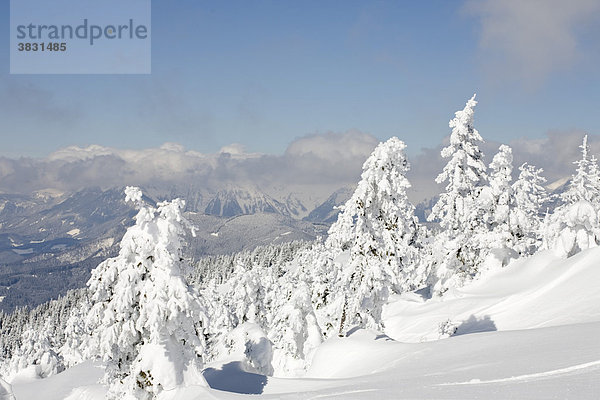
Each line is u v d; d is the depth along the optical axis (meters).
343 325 29.69
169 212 18.80
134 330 18.20
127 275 18.06
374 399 9.85
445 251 38.97
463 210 37.25
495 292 32.22
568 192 43.09
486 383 9.47
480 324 26.98
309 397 12.31
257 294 53.31
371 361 21.17
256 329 36.56
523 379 9.26
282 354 37.59
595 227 30.55
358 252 28.39
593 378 8.02
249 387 22.39
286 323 37.88
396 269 28.38
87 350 18.78
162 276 18.05
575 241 30.38
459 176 37.53
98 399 31.39
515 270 34.34
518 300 27.09
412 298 43.19
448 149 37.88
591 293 22.58
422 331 32.16
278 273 143.25
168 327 18.09
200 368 19.08
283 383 21.08
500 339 15.49
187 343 18.89
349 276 28.83
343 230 28.81
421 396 9.18
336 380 18.23
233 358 34.31
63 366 68.38
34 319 160.25
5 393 16.59
